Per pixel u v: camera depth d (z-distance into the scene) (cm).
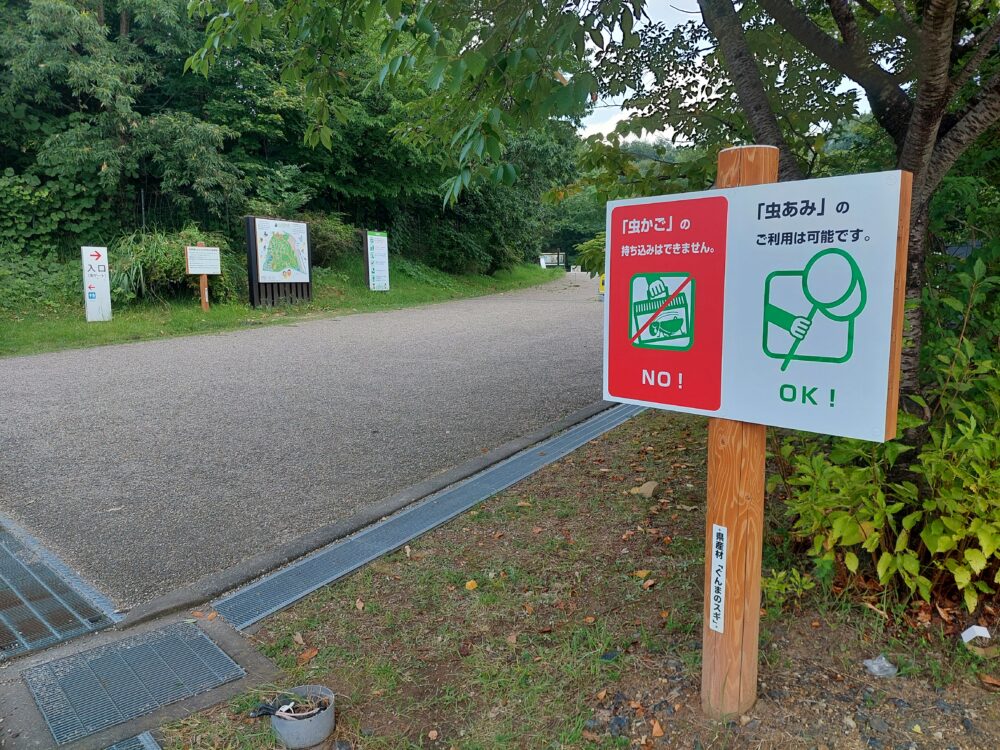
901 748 201
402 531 362
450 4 267
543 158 1977
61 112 1412
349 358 925
